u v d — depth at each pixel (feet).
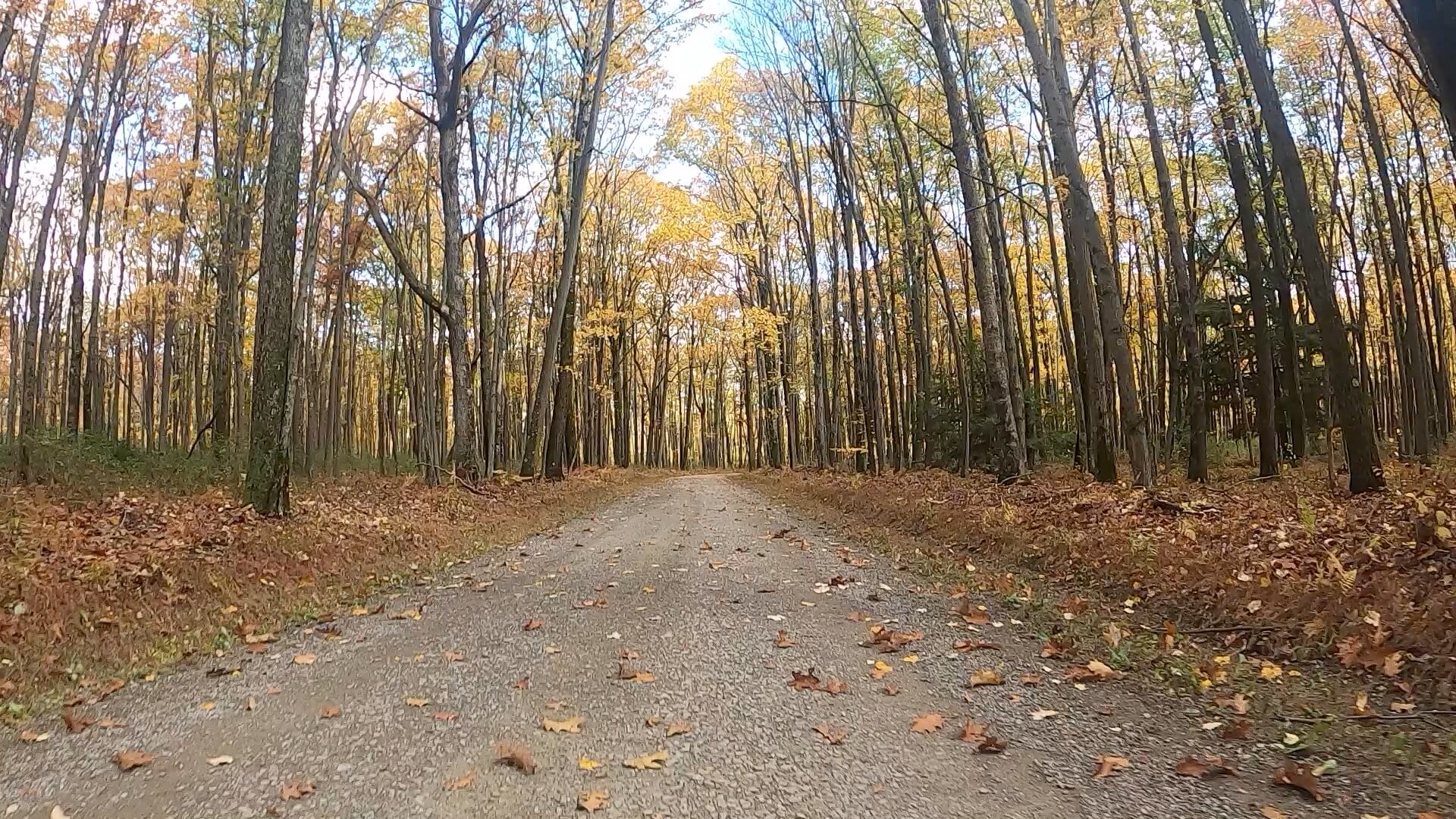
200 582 23.62
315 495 49.39
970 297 95.40
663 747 11.91
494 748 11.86
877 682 15.15
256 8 57.41
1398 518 23.56
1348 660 14.90
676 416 233.96
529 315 103.09
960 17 58.44
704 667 16.11
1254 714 12.96
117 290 84.48
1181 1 52.90
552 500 59.72
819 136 77.25
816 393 102.27
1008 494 43.14
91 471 45.65
